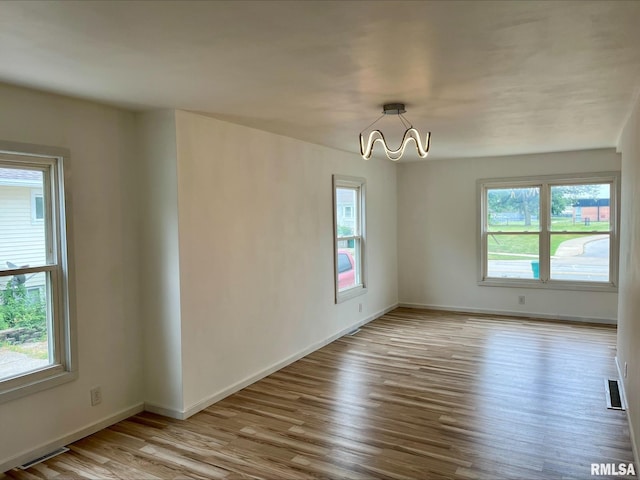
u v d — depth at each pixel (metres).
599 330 5.91
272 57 2.38
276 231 4.64
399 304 7.63
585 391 3.96
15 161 2.92
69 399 3.20
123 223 3.55
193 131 3.65
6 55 2.32
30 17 1.87
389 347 5.39
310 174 5.20
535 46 2.26
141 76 2.68
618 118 3.97
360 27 2.01
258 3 1.76
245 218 4.20
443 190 7.22
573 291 6.46
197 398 3.69
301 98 3.22
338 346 5.46
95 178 3.35
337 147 5.57
